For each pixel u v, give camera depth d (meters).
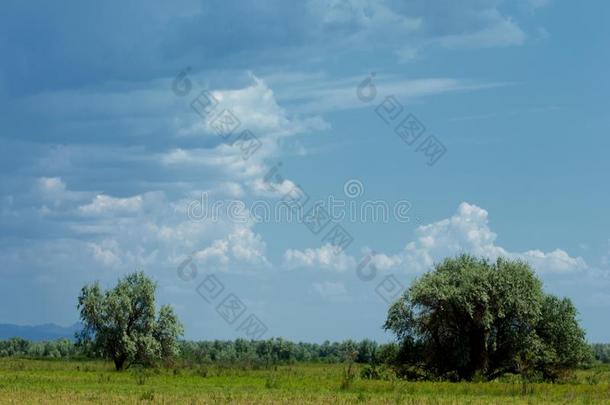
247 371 106.75
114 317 109.31
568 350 86.44
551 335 87.06
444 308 84.25
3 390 55.44
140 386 65.19
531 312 84.06
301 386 66.62
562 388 63.22
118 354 110.12
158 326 113.06
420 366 85.38
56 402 45.91
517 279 85.12
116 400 47.34
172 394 53.81
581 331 86.81
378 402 48.25
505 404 48.91
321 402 47.78
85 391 56.19
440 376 84.75
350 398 50.84
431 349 85.81
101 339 109.69
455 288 83.50
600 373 100.56
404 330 85.50
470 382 76.94
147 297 112.06
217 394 53.75
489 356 85.56
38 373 90.62
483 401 51.25
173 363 114.56
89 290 111.12
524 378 69.25
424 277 86.94
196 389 61.84
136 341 109.88
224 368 111.81
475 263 89.31
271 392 57.88
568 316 87.00
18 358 178.38
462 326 86.25
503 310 84.06
